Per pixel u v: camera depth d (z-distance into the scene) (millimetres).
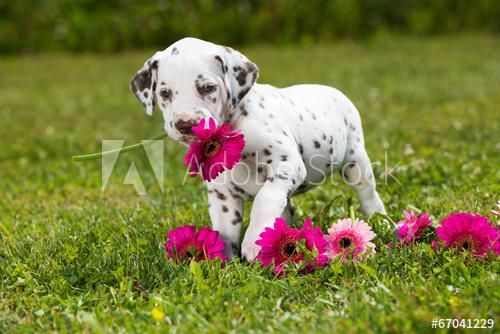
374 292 3277
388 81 12430
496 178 5543
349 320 2992
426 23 19656
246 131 3756
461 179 5742
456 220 3805
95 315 3254
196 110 3525
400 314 2980
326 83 12312
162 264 3840
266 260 3684
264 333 2984
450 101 10328
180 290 3467
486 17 19828
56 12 18500
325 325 2982
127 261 3850
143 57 17312
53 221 5180
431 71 13445
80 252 4176
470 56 15383
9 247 4441
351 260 3637
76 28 18312
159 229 4770
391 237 4055
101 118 10445
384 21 19938
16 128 9805
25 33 18406
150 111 3822
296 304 3311
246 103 3816
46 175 7156
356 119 4566
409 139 7758
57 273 3836
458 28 19938
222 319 3105
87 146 8453
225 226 4055
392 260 3688
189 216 5062
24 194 6410
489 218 4289
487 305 3041
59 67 16328
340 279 3557
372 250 3754
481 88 11234
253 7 19016
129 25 18375
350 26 19250
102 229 4691
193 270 3510
